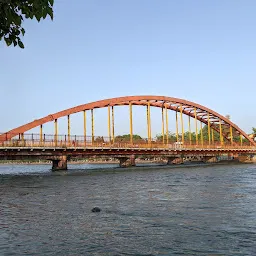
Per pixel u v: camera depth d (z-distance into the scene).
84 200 19.23
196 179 34.41
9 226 12.81
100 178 36.66
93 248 10.12
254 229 12.16
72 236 11.38
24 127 49.38
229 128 94.69
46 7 5.48
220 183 29.44
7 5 5.32
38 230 12.20
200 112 82.75
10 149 42.09
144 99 66.69
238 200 18.75
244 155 96.06
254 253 9.54
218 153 79.56
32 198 20.25
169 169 55.69
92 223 13.20
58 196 21.11
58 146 47.28
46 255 9.52
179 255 9.45
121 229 12.25
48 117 51.78
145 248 10.09
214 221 13.42
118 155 62.03
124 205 17.33
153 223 13.13
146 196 20.88
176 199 19.36
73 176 39.84
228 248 10.01
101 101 59.22
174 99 72.69
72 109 54.59
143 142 63.69
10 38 5.85
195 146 72.38
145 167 62.28
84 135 50.91
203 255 9.43
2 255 9.52
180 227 12.48
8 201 19.06
